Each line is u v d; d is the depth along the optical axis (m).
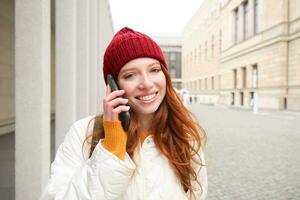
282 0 23.78
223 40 39.16
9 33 10.47
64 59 5.54
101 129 1.42
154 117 1.53
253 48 29.23
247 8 31.72
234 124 15.30
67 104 5.57
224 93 38.94
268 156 7.45
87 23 7.21
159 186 1.41
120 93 1.32
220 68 42.91
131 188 1.38
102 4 13.20
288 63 24.09
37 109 3.45
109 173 1.20
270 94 26.00
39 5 3.44
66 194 1.24
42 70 3.46
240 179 5.44
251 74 30.39
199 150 1.66
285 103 24.22
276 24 24.69
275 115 21.66
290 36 23.66
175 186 1.46
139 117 1.54
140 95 1.42
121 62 1.41
